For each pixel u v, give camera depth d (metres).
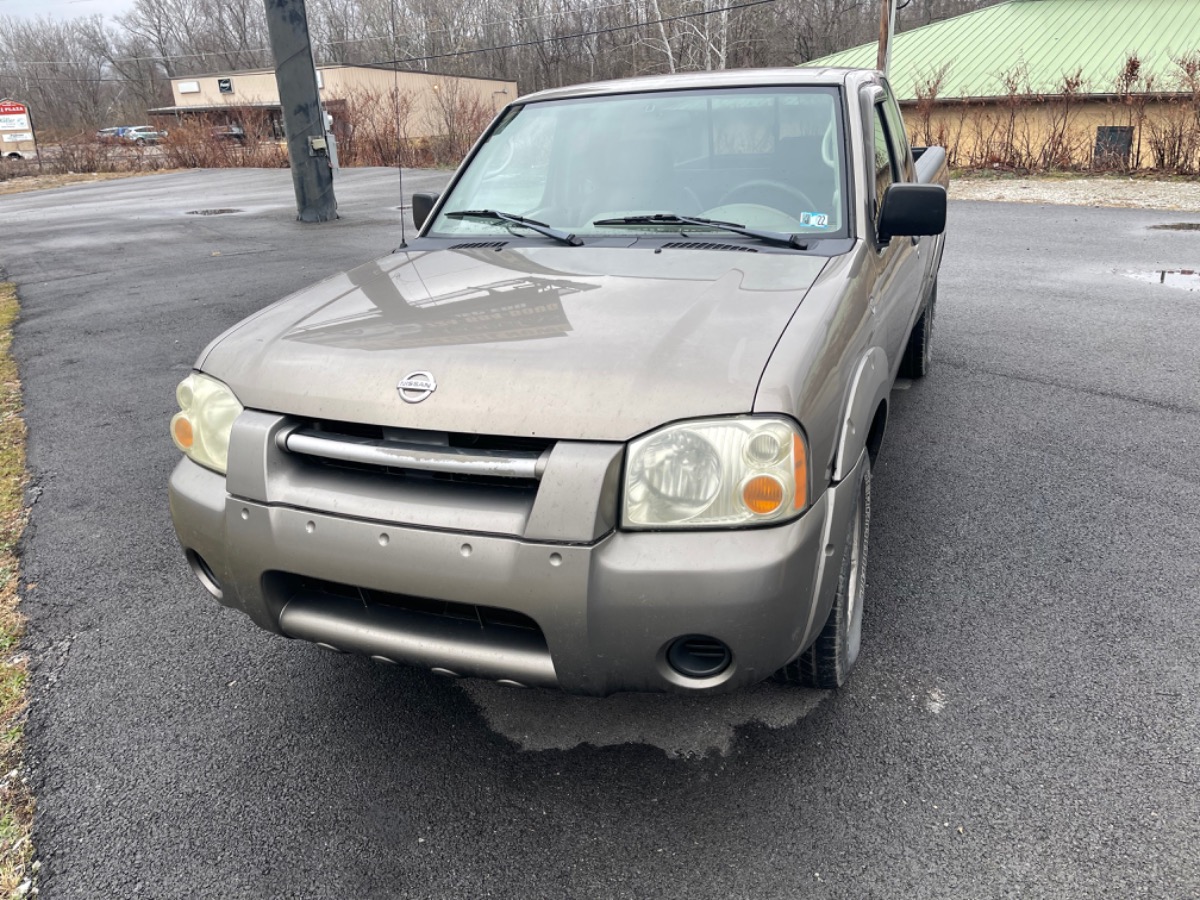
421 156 28.75
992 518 3.92
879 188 3.43
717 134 3.43
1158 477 4.27
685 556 2.05
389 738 2.73
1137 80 20.98
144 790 2.54
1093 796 2.34
